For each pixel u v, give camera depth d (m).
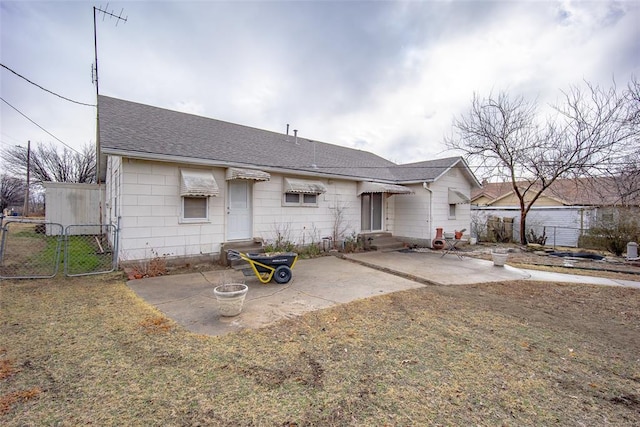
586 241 14.73
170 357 3.55
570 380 3.29
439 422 2.53
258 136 13.45
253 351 3.74
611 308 5.96
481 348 4.02
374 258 10.98
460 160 15.10
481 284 7.67
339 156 15.45
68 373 3.16
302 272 8.48
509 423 2.54
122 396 2.79
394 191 12.72
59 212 14.52
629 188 11.86
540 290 7.23
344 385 3.05
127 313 4.95
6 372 3.15
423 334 4.43
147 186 8.05
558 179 16.23
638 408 2.82
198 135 10.42
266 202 10.54
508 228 17.56
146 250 8.08
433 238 14.07
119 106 10.30
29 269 7.87
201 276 7.65
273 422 2.48
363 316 5.10
